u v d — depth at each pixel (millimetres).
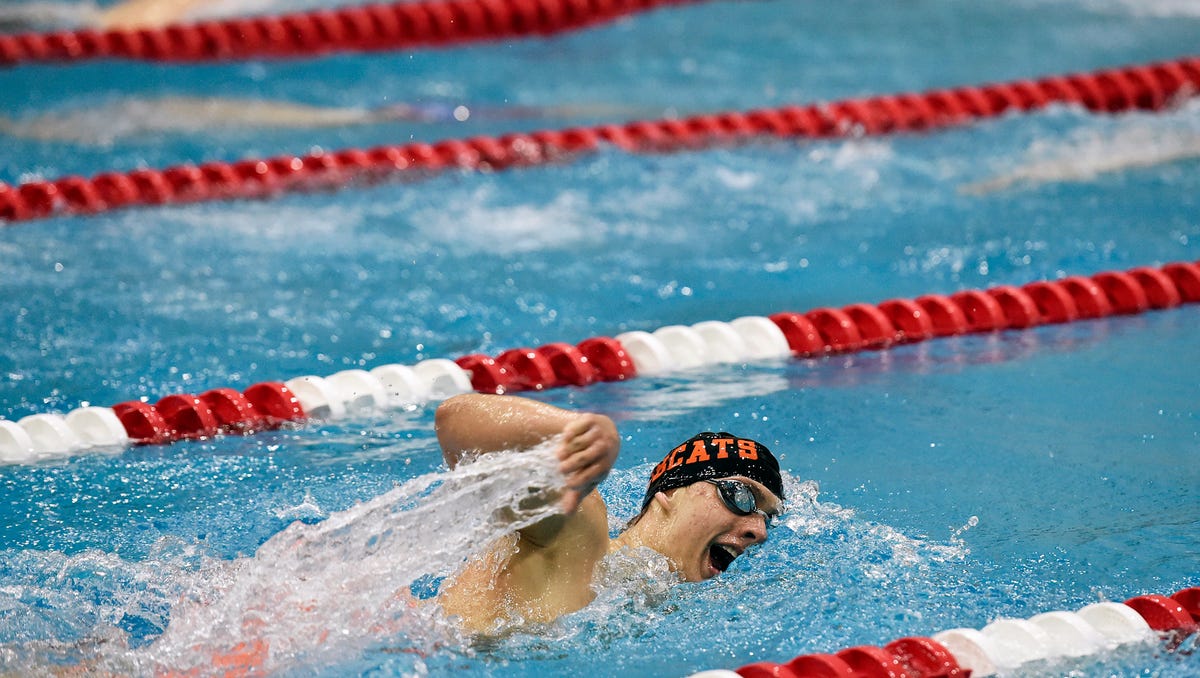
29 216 20000
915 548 10109
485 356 14594
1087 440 12305
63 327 15562
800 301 16828
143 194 20875
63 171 21734
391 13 31453
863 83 28188
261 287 17203
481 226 20031
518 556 8641
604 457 7688
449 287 17344
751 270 18047
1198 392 13523
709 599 9219
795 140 24562
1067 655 8492
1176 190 20906
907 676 8141
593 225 20062
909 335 15680
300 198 21312
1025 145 23812
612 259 18516
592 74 29375
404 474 11734
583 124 25422
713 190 21766
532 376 14312
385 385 13898
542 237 19531
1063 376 14164
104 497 11336
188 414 12953
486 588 8602
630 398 13805
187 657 8336
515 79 28891
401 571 8617
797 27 33906
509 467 7766
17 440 12398
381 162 22578
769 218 20312
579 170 22812
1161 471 11555
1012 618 9086
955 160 23141
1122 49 30406
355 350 15180
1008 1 36875
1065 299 16266
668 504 9359
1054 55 30062
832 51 31281
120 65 28578
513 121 25625
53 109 25438
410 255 18656
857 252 18703
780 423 12922
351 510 8891
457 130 24922
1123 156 22938
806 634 8836
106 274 17547
